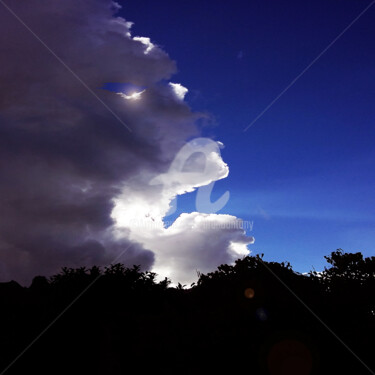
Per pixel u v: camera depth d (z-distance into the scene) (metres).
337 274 6.97
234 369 5.43
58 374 6.89
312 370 5.25
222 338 5.63
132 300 9.06
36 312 7.73
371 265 6.89
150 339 6.32
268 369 5.32
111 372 6.37
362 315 5.77
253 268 7.41
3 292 8.76
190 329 6.16
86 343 7.43
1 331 7.19
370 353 5.15
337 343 5.31
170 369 5.64
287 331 5.53
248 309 6.03
